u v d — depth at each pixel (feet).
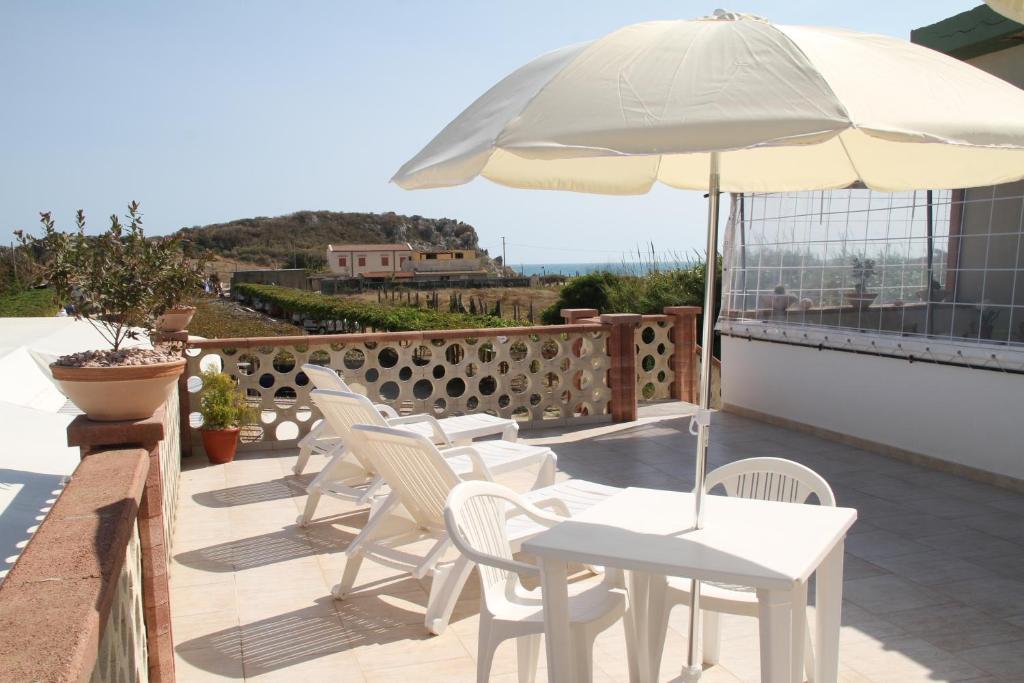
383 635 12.25
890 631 12.05
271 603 13.42
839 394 24.23
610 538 8.12
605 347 27.89
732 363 28.81
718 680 10.68
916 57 7.57
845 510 9.05
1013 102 7.27
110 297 10.82
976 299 20.11
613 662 11.34
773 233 26.58
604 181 12.34
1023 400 18.81
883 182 10.21
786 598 7.48
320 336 24.58
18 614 4.67
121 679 7.34
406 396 25.94
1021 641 11.69
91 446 9.11
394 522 14.29
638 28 7.75
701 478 8.47
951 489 19.29
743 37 7.15
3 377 21.83
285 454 23.81
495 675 11.02
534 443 24.97
